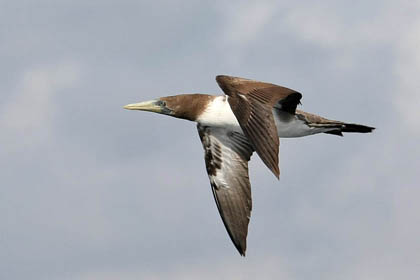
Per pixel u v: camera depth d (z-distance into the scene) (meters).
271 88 14.75
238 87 14.77
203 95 19.25
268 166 13.35
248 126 13.89
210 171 19.58
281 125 18.50
